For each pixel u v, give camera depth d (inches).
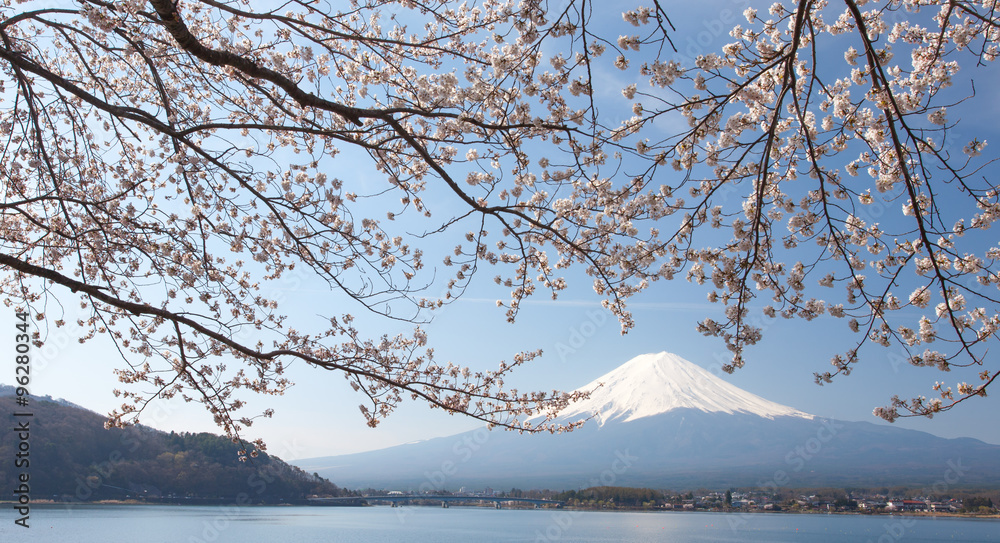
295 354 186.2
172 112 204.1
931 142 169.8
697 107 167.0
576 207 193.8
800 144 179.5
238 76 200.1
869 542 2097.7
